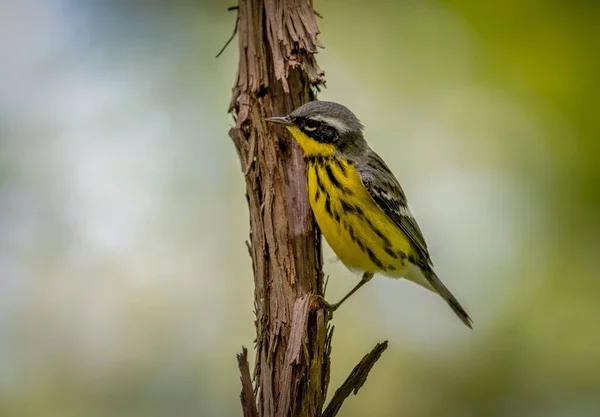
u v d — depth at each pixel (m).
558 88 13.44
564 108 13.38
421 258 12.11
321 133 10.36
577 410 13.29
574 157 13.26
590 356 13.35
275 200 9.25
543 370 13.53
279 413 8.55
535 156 13.63
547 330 13.55
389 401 13.75
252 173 9.34
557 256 13.48
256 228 9.23
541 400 13.46
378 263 11.35
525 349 13.62
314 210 10.42
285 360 8.60
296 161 10.36
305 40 9.34
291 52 9.38
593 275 13.31
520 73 13.72
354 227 10.84
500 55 13.82
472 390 13.70
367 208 10.91
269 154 9.37
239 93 9.73
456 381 13.77
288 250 9.18
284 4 9.59
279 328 8.91
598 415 13.21
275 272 9.09
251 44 9.71
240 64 9.79
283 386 8.50
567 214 13.33
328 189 10.48
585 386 13.34
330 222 10.53
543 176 13.55
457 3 13.87
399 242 11.47
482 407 13.62
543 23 13.48
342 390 8.82
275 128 10.00
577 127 13.26
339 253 11.20
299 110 9.99
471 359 13.80
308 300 8.71
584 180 13.16
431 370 13.84
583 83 13.29
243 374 8.27
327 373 8.90
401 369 13.87
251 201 9.30
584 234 13.31
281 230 9.19
